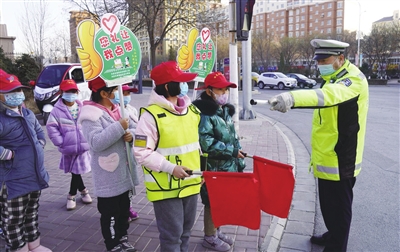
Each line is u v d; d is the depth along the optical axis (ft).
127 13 73.05
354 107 9.12
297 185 17.53
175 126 8.23
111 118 10.40
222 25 82.64
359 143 9.58
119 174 10.22
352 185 10.03
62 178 18.69
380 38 138.92
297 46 171.32
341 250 10.16
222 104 10.16
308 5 312.50
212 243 10.77
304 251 11.06
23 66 50.85
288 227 12.80
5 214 9.86
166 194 8.23
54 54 101.71
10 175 9.57
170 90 8.30
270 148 25.67
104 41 9.71
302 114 47.47
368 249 11.29
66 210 14.20
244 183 8.23
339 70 9.53
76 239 11.67
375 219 13.57
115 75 9.95
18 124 9.68
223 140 9.77
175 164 8.11
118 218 10.69
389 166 20.77
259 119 41.19
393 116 40.55
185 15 79.25
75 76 39.65
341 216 9.95
